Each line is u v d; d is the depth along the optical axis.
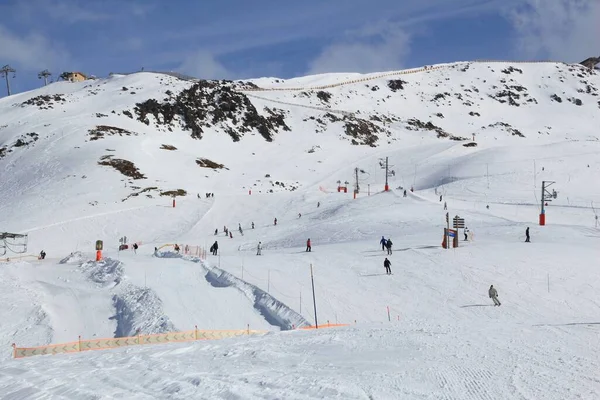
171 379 11.84
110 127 128.00
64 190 88.25
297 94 199.00
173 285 33.59
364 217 62.22
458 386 10.80
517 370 12.04
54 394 10.76
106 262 43.06
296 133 159.38
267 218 77.50
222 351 16.11
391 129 177.62
